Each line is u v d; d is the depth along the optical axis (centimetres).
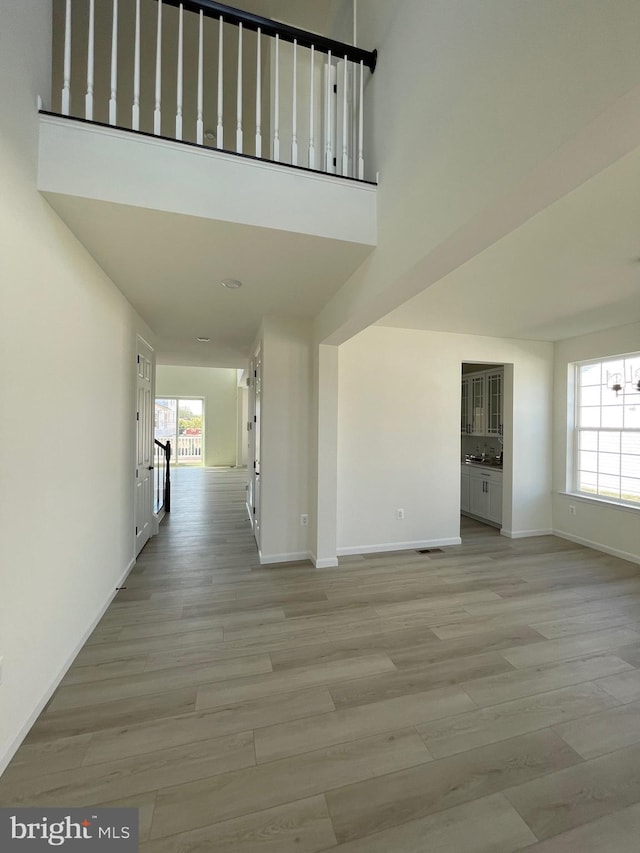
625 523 409
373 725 175
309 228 207
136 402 371
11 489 153
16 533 157
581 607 292
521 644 241
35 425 171
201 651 231
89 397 239
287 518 394
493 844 125
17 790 141
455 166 147
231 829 128
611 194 172
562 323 406
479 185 133
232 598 304
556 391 498
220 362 695
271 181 201
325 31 312
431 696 194
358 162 229
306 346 396
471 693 196
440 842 125
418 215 174
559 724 176
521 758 157
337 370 377
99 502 262
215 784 145
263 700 190
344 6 276
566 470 485
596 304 337
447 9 152
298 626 262
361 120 218
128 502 348
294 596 309
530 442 493
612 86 87
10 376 151
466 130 140
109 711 181
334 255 232
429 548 438
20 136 155
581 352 465
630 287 294
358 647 237
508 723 176
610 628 262
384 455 430
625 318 384
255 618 273
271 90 265
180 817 132
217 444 1157
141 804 137
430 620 271
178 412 1152
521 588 328
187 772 150
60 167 172
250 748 161
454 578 349
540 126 108
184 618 271
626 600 305
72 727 171
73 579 218
